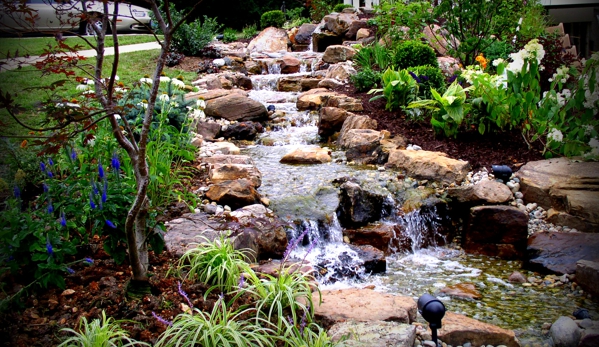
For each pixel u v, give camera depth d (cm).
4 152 509
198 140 743
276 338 320
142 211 360
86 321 299
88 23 307
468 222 549
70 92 830
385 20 1184
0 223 343
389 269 498
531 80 662
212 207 521
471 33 988
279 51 1407
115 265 390
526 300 426
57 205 374
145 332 317
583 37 1098
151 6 307
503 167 595
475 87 708
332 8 1672
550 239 503
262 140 818
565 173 573
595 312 398
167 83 705
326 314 356
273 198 566
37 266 346
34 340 304
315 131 853
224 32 1680
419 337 346
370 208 562
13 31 297
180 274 384
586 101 605
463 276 479
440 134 733
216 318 319
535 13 1075
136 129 538
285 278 367
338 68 1086
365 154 700
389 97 828
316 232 523
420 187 603
